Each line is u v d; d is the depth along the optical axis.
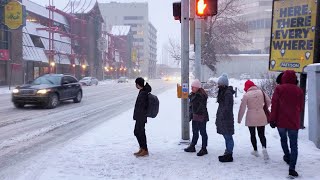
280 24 11.14
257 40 87.00
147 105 7.73
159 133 10.43
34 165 7.10
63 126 12.21
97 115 15.36
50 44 60.28
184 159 7.47
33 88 17.59
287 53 10.92
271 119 6.52
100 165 7.04
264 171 6.59
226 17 33.88
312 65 8.64
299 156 7.54
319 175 6.30
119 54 117.50
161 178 6.21
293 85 6.38
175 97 25.73
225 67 68.69
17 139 9.88
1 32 46.41
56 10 68.62
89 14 80.56
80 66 75.31
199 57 9.33
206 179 6.14
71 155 7.86
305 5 10.28
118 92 34.22
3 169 6.84
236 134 10.09
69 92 20.16
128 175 6.38
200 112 7.74
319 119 8.22
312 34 10.10
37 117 14.54
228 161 7.24
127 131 10.90
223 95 7.25
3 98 25.89
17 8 43.66
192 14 9.27
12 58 48.72
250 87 7.54
